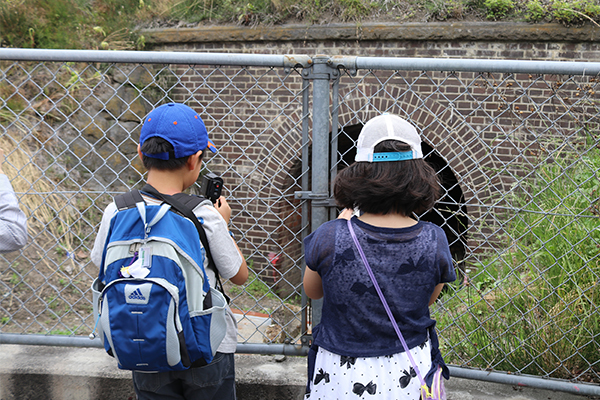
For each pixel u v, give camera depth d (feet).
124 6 21.11
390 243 3.67
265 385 6.59
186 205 4.03
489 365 6.67
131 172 18.98
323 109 5.70
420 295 3.72
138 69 20.42
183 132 4.03
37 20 19.20
